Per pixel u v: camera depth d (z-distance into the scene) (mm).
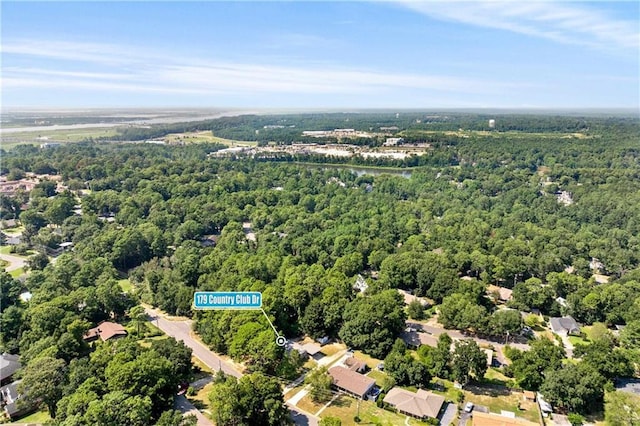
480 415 93250
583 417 97312
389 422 95562
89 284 154625
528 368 107250
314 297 140625
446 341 119375
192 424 85250
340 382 106812
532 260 183125
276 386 94750
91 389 91000
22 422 95438
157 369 95312
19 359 111688
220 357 122625
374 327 125188
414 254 181375
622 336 127938
